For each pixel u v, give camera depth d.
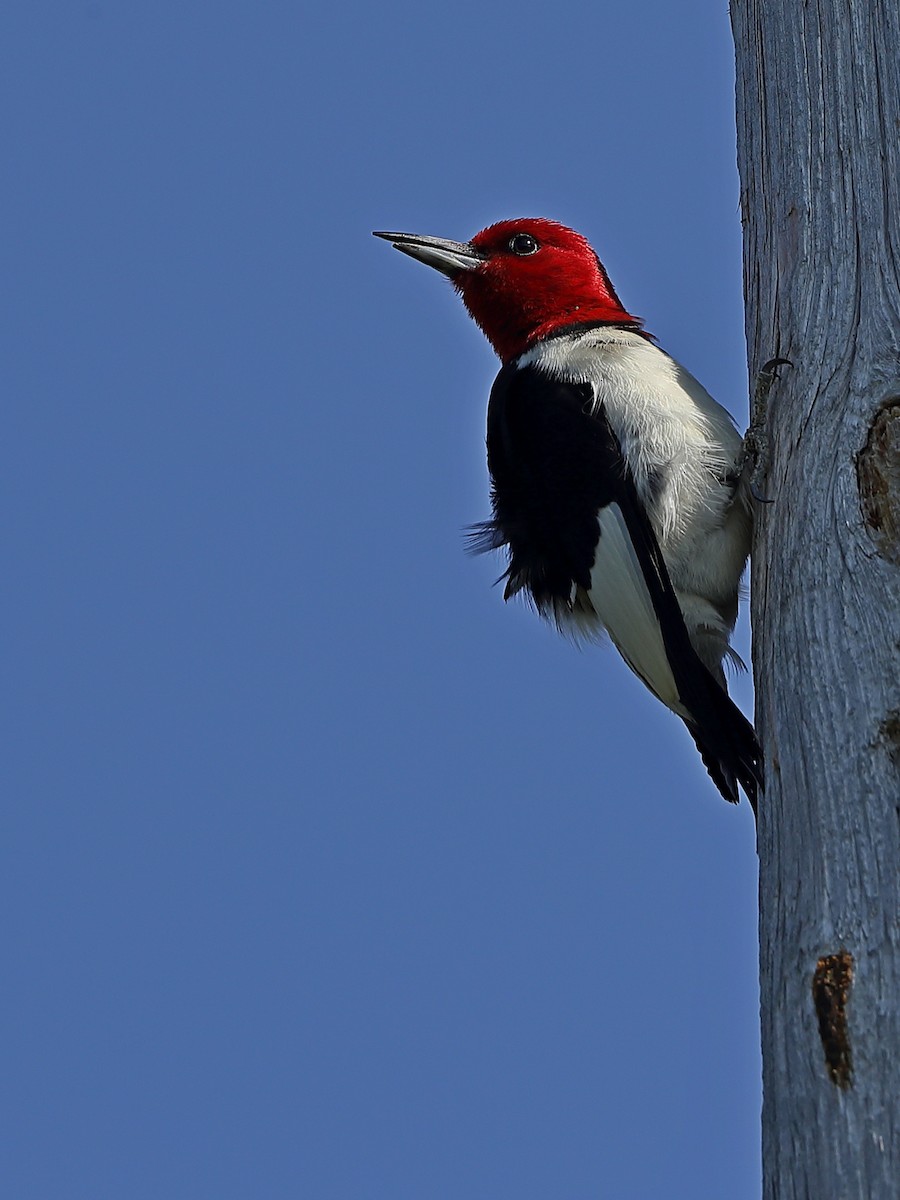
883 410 7.82
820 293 8.46
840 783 6.88
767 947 6.79
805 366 8.30
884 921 6.43
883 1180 5.85
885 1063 6.07
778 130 9.09
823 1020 6.27
